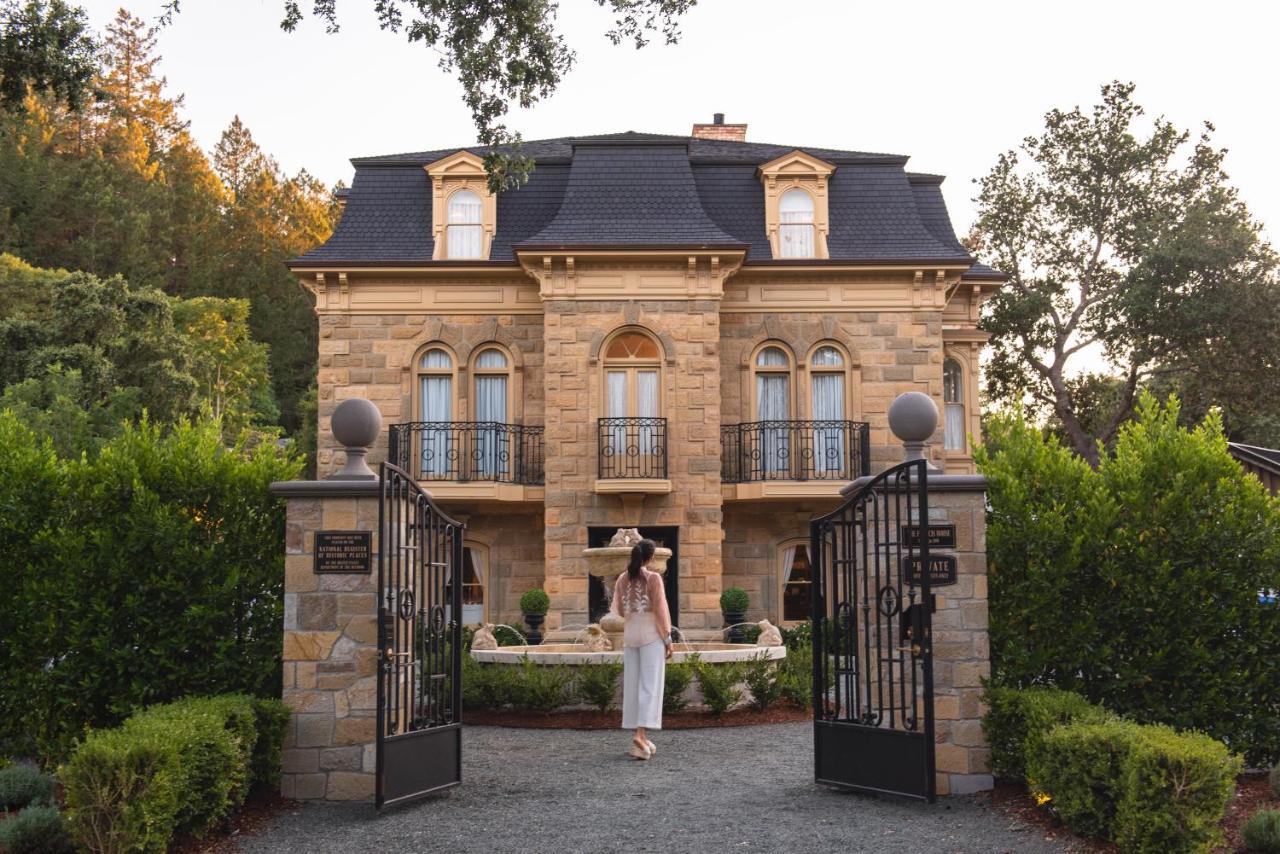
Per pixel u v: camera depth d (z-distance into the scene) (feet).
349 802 26.25
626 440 69.15
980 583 26.84
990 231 114.42
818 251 73.15
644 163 73.41
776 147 83.35
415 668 28.09
